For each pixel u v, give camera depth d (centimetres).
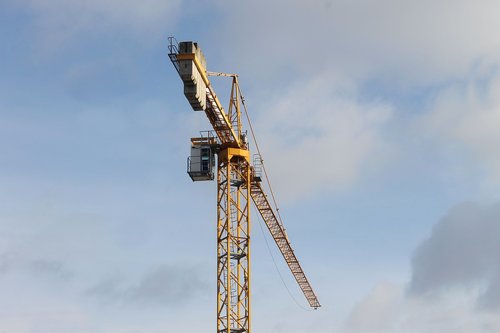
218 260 13825
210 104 13338
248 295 13775
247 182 14388
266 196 16225
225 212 14012
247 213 14225
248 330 13600
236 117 14475
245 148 14488
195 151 13850
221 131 14062
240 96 14625
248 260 13950
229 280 13688
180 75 11900
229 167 14138
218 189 14150
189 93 12169
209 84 12925
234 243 13988
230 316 13562
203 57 12550
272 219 17525
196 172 13712
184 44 11988
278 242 18512
